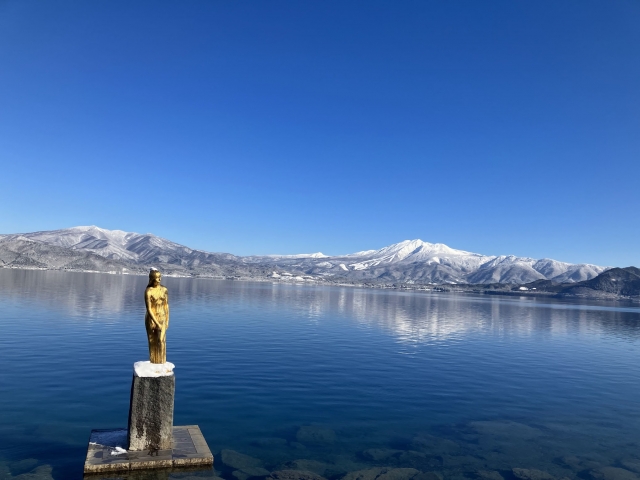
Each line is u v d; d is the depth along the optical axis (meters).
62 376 22.12
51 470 12.45
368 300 118.12
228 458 13.76
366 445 15.82
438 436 16.94
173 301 75.56
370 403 20.58
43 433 15.05
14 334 33.38
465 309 95.19
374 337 42.66
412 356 33.09
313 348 34.34
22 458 13.19
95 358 26.27
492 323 64.44
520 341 45.22
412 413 19.48
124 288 99.12
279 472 13.16
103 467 12.20
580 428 18.41
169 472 12.70
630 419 19.81
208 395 20.38
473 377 26.86
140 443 13.14
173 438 14.33
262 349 32.53
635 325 72.38
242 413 18.22
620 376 29.34
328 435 16.47
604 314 101.88
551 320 75.81
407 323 58.22
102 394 19.45
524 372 29.28
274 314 61.62
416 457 15.01
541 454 15.64
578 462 15.04
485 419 19.14
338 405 20.02
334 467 13.97
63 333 34.50
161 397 13.30
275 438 15.91
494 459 15.11
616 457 15.55
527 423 18.88
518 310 101.69
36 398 18.59
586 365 33.06
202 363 26.72
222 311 61.41
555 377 28.19
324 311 71.81
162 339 13.63
